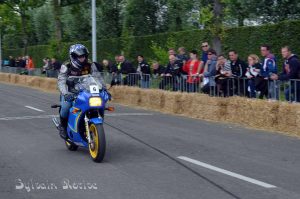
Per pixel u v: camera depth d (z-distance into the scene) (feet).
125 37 114.01
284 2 79.41
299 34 68.49
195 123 50.60
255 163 31.14
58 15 116.98
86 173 29.25
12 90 106.01
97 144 31.60
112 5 130.00
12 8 144.25
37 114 59.72
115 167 30.68
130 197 24.11
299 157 32.96
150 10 116.88
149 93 65.46
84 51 33.12
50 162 32.53
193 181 26.89
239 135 42.39
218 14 63.67
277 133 43.42
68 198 24.25
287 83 46.32
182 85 61.36
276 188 25.30
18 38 204.33
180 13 109.91
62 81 33.32
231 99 50.21
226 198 23.66
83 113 32.58
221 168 29.81
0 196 24.75
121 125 49.26
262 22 83.05
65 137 35.88
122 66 75.20
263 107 45.83
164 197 23.97
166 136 42.14
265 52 49.49
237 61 52.54
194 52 59.72
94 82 32.35
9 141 40.86
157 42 103.71
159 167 30.42
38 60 169.58
